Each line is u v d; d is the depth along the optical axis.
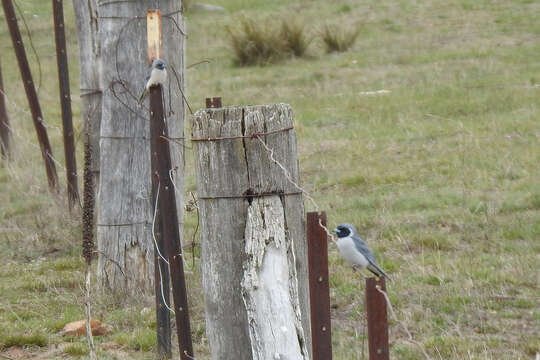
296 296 6.36
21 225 16.20
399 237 13.88
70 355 10.11
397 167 18.38
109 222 12.20
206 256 6.71
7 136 21.19
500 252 13.18
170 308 9.82
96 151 15.80
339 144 20.73
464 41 32.53
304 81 28.72
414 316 10.91
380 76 28.34
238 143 6.58
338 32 34.12
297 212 6.74
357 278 12.42
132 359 9.84
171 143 11.84
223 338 6.69
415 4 39.81
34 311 11.66
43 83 30.14
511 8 37.31
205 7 41.34
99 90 15.84
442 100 24.12
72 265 13.78
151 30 8.31
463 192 16.05
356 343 10.05
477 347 9.80
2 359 9.95
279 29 33.47
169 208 8.11
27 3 27.41
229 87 28.48
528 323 10.58
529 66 27.70
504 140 19.50
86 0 15.73
